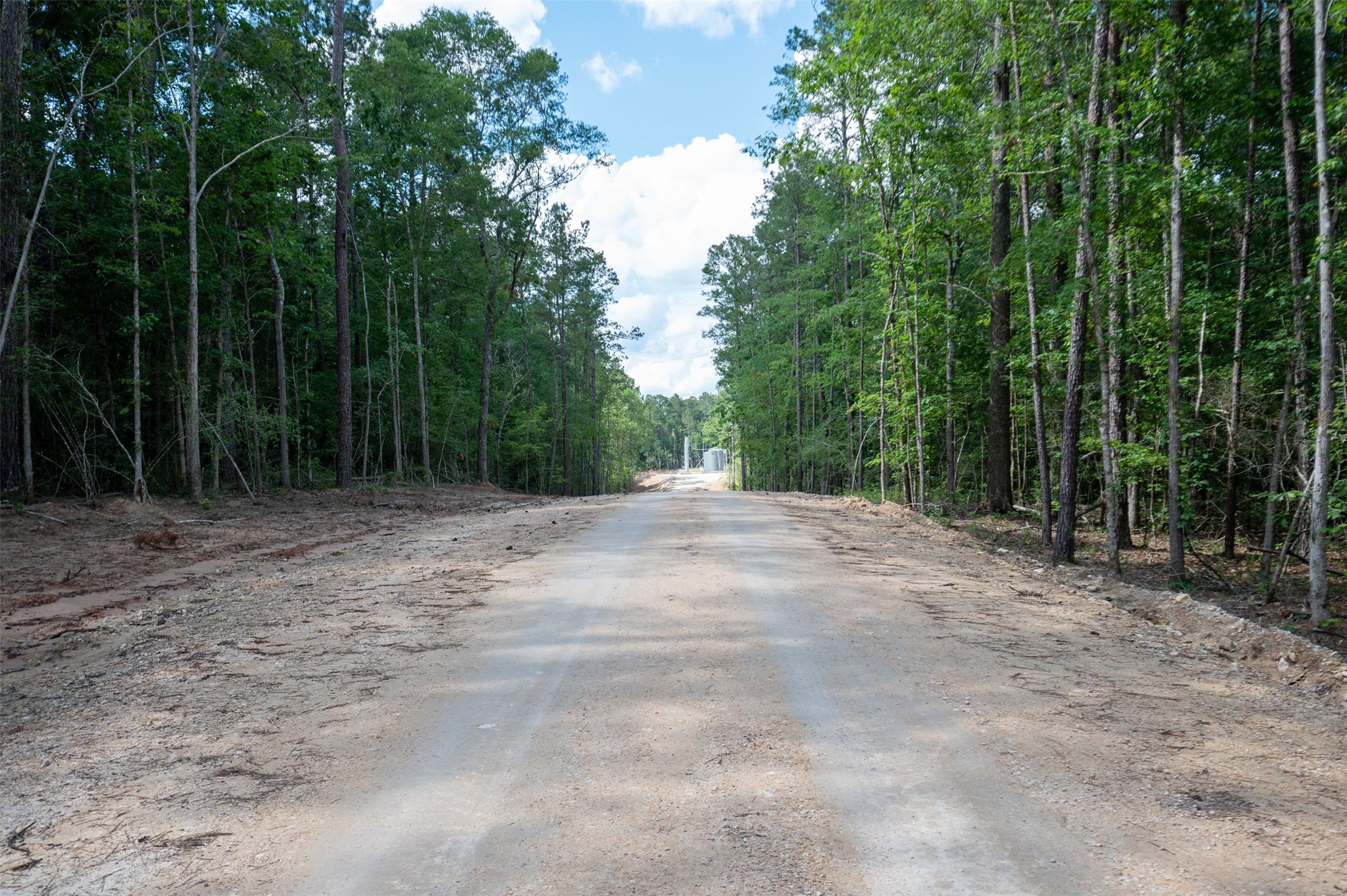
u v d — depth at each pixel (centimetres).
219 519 1592
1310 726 429
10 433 1582
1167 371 1289
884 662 541
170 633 682
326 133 2234
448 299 3659
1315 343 1073
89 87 1845
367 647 606
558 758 389
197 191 1903
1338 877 269
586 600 754
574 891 268
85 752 412
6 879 283
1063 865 280
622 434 7650
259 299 2734
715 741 404
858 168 1841
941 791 343
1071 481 1203
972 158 1490
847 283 3075
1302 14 1047
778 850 293
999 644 598
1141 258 1310
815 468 4316
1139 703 461
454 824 321
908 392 2020
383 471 3541
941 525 1652
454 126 2858
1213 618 710
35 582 959
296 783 364
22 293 1619
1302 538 1248
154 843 309
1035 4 1204
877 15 1588
